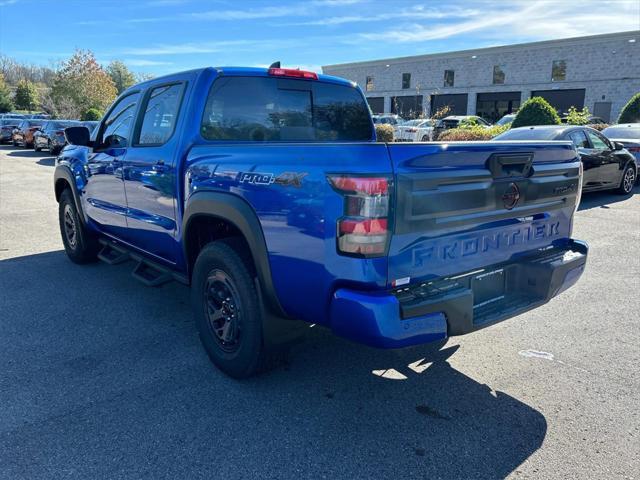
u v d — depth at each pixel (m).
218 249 3.25
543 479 2.46
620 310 4.59
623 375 3.45
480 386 3.32
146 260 4.52
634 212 9.23
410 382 3.37
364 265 2.49
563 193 3.43
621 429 2.85
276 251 2.84
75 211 5.75
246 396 3.19
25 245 7.05
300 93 4.16
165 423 2.90
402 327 2.51
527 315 4.50
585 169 9.89
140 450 2.66
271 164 2.84
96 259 6.11
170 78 4.02
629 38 34.78
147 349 3.84
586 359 3.68
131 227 4.54
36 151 26.44
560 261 3.33
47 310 4.62
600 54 36.25
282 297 2.91
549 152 3.24
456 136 17.48
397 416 2.98
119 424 2.88
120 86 71.31
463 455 2.64
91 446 2.69
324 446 2.71
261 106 3.96
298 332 3.19
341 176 2.47
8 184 13.51
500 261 3.13
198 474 2.49
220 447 2.69
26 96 68.88
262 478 2.47
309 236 2.64
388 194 2.45
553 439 2.76
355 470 2.53
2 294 5.04
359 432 2.83
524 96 40.41
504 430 2.84
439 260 2.76
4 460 2.58
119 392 3.23
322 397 3.19
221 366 3.43
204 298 3.47
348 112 4.50
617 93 35.94
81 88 40.19
